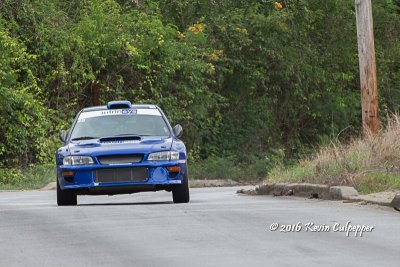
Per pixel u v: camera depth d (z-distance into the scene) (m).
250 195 63.31
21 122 104.50
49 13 112.06
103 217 42.56
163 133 57.78
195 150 121.56
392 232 35.56
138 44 114.12
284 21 127.94
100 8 113.50
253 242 33.38
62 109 111.06
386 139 61.66
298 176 61.66
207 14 127.44
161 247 32.59
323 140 125.69
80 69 109.69
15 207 52.06
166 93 117.81
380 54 139.38
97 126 58.22
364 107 86.44
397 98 140.38
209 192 75.88
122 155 54.34
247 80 127.56
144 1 124.25
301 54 131.25
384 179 53.47
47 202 61.88
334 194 52.22
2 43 104.25
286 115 133.12
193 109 119.94
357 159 58.91
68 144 56.19
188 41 120.69
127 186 54.09
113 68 113.50
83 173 54.28
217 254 30.81
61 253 31.94
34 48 109.62
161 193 72.56
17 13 109.38
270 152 128.38
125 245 33.34
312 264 28.47
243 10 128.12
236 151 127.88
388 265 28.19
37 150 106.94
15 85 106.75
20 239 35.75
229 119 128.62
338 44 136.00
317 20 135.00
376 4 141.88
